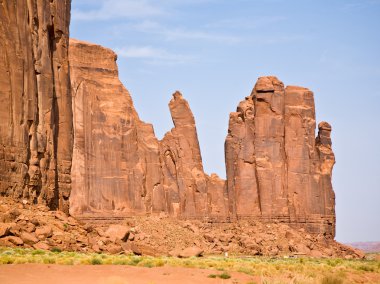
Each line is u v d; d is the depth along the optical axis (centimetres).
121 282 4625
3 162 6725
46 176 7275
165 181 12525
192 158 12825
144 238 11062
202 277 5331
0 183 6681
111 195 11825
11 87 6912
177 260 6781
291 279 5012
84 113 11862
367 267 7956
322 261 9425
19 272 4953
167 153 12706
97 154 11856
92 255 6328
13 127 6888
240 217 12838
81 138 11762
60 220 7006
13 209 6562
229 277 5397
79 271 5194
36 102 7219
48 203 7306
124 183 11981
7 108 6844
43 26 7494
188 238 11569
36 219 6631
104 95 12175
